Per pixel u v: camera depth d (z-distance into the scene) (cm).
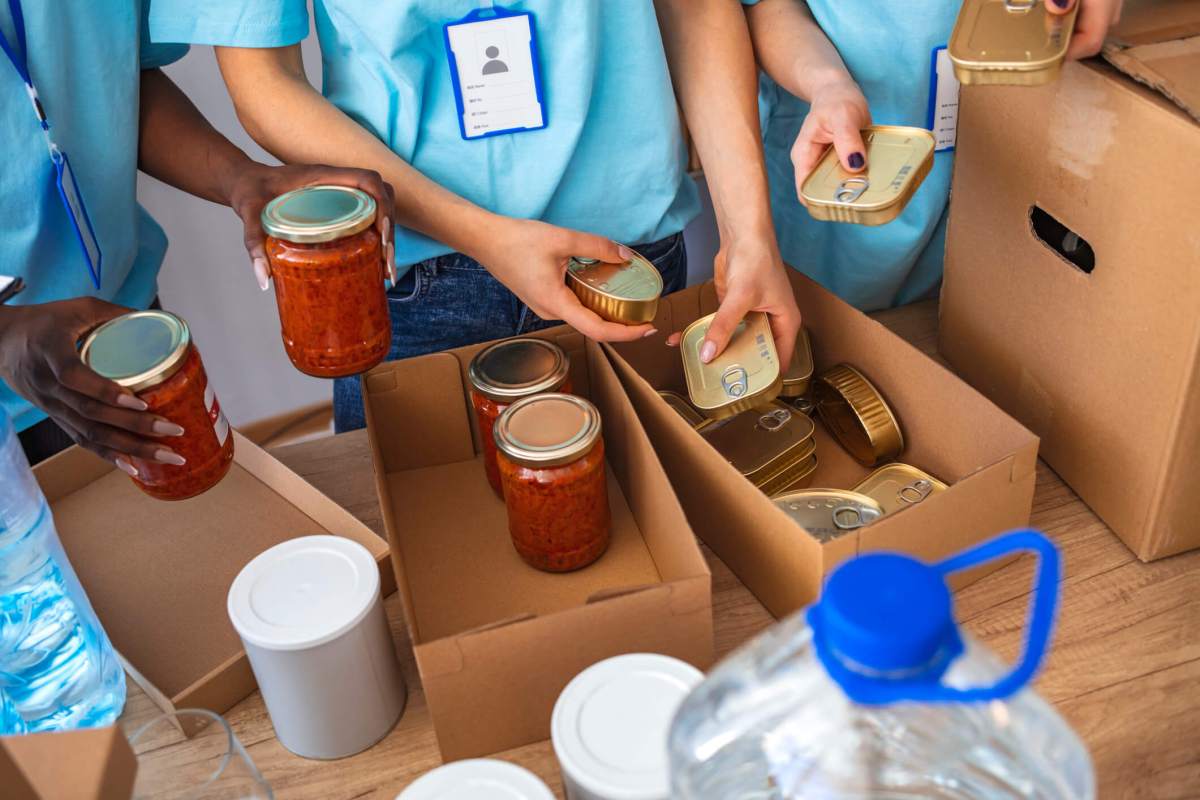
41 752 53
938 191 149
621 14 124
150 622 102
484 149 128
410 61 121
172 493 95
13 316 94
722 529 103
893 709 55
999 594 100
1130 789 83
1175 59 92
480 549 109
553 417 99
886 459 117
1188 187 86
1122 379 100
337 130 120
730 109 131
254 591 87
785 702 55
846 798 54
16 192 125
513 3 118
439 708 85
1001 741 55
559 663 85
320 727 88
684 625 86
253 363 249
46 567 85
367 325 104
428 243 134
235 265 232
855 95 117
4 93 120
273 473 115
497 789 70
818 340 128
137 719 93
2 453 80
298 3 119
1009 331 118
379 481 100
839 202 102
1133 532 102
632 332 112
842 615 47
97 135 129
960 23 99
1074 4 94
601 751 71
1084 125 98
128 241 142
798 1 142
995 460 101
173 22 118
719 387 112
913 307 148
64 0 120
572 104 125
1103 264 99
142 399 88
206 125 136
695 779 59
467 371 118
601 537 104
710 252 224
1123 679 91
